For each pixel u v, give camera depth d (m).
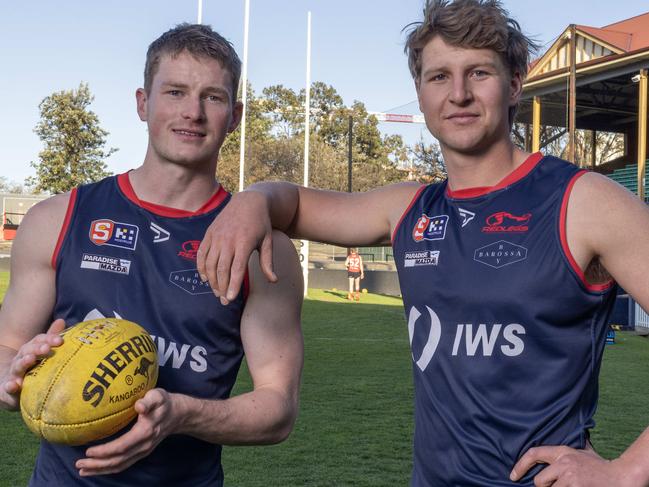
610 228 2.05
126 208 2.50
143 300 2.41
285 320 2.56
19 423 6.70
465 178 2.32
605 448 6.21
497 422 2.13
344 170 40.69
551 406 2.11
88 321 2.15
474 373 2.17
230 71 2.46
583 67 25.38
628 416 7.49
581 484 1.88
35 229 2.48
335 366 10.38
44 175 42.75
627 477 1.89
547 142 29.67
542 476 1.95
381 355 11.48
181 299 2.42
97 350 2.03
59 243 2.45
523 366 2.13
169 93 2.41
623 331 16.02
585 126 34.72
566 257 2.10
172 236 2.47
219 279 2.12
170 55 2.40
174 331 2.41
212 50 2.41
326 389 8.65
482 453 2.15
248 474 5.34
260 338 2.51
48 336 2.04
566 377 2.11
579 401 2.14
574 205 2.12
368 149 51.09
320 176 40.12
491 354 2.16
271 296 2.54
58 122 43.12
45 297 2.48
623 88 29.38
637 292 2.03
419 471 2.36
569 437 2.11
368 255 38.91
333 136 51.34
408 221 2.44
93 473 1.96
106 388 2.00
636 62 24.41
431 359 2.27
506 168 2.30
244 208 2.22
